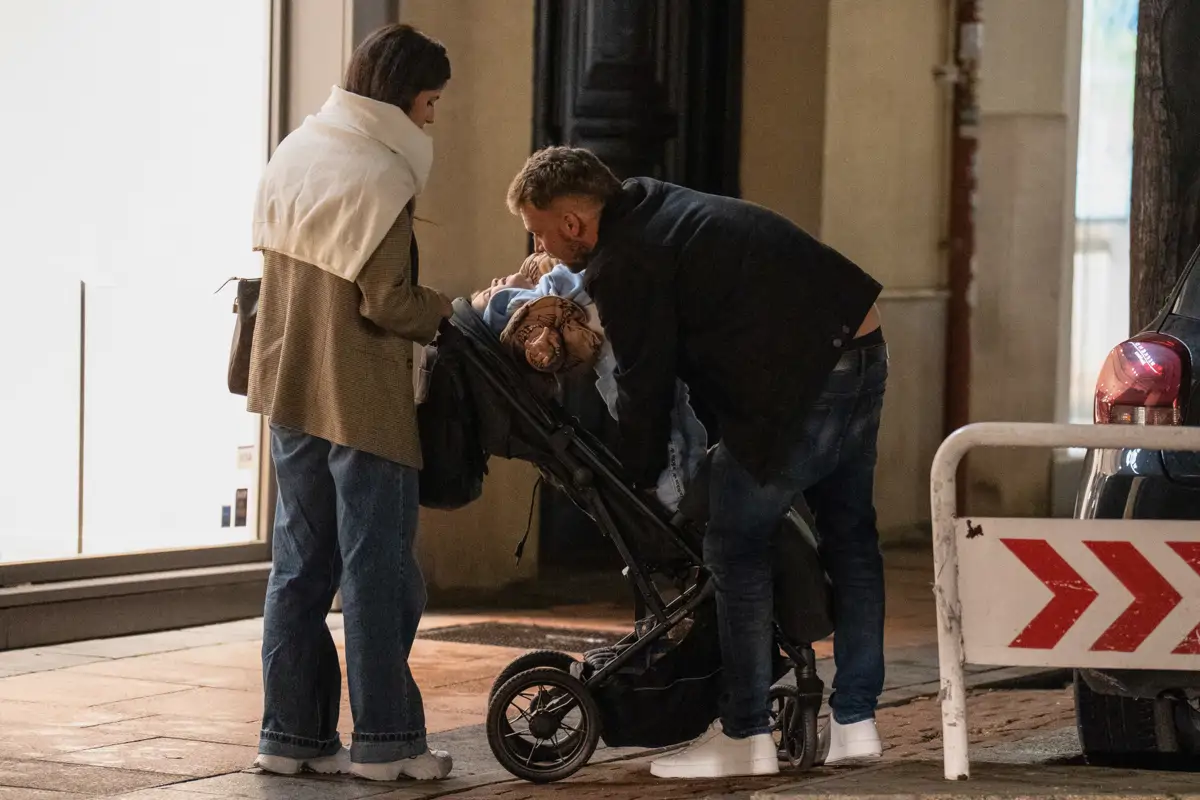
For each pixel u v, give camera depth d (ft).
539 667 46.26
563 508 86.48
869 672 46.32
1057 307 110.73
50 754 48.80
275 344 46.52
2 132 67.36
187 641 69.97
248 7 76.13
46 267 69.00
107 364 71.46
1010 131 110.11
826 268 44.60
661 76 90.38
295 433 46.34
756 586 45.29
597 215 44.47
